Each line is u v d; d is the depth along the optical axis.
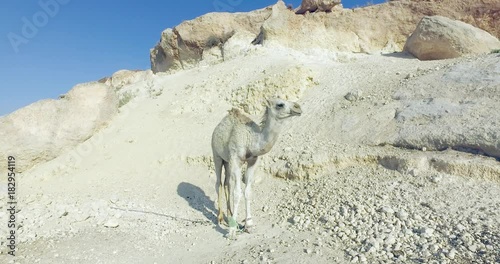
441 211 3.86
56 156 6.89
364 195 4.49
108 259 3.67
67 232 4.33
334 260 3.20
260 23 13.30
